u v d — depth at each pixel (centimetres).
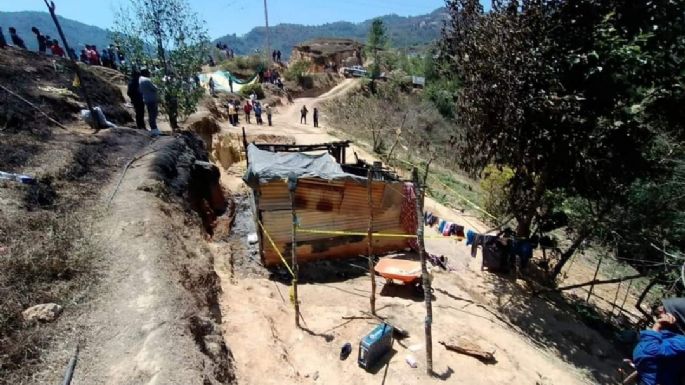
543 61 980
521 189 1317
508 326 1016
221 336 666
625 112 1019
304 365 721
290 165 1181
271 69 5491
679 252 1162
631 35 1032
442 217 1716
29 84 1519
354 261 1230
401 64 7306
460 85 1312
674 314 543
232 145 2333
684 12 1000
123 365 497
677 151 1249
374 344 737
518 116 968
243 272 1099
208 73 4569
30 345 504
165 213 955
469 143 1234
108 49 2722
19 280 607
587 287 1545
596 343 1070
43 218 778
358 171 1325
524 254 1262
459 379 739
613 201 1187
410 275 1008
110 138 1348
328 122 4297
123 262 702
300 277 1112
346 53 7938
